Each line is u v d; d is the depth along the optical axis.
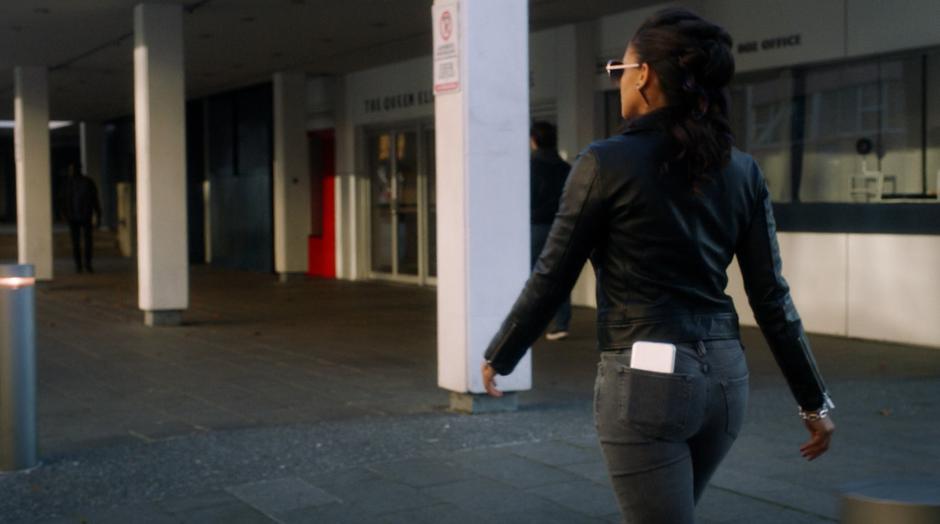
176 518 5.14
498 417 7.22
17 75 19.88
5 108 29.11
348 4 13.55
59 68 20.16
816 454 2.83
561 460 6.06
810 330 11.93
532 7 13.38
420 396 8.26
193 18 14.33
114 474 5.91
